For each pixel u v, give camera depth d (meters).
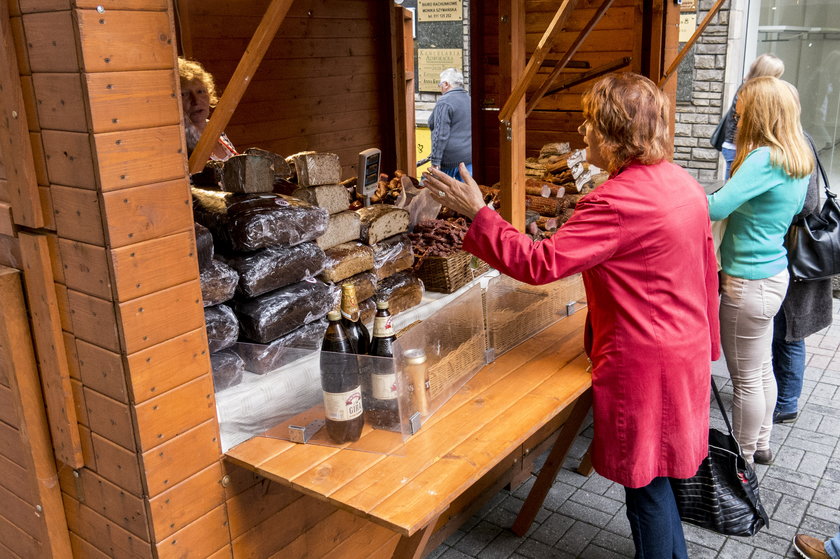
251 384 2.14
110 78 1.59
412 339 2.07
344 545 2.52
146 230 1.72
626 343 2.16
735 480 3.05
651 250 2.08
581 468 3.59
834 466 3.60
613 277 2.13
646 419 2.20
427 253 2.90
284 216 2.22
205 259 2.04
